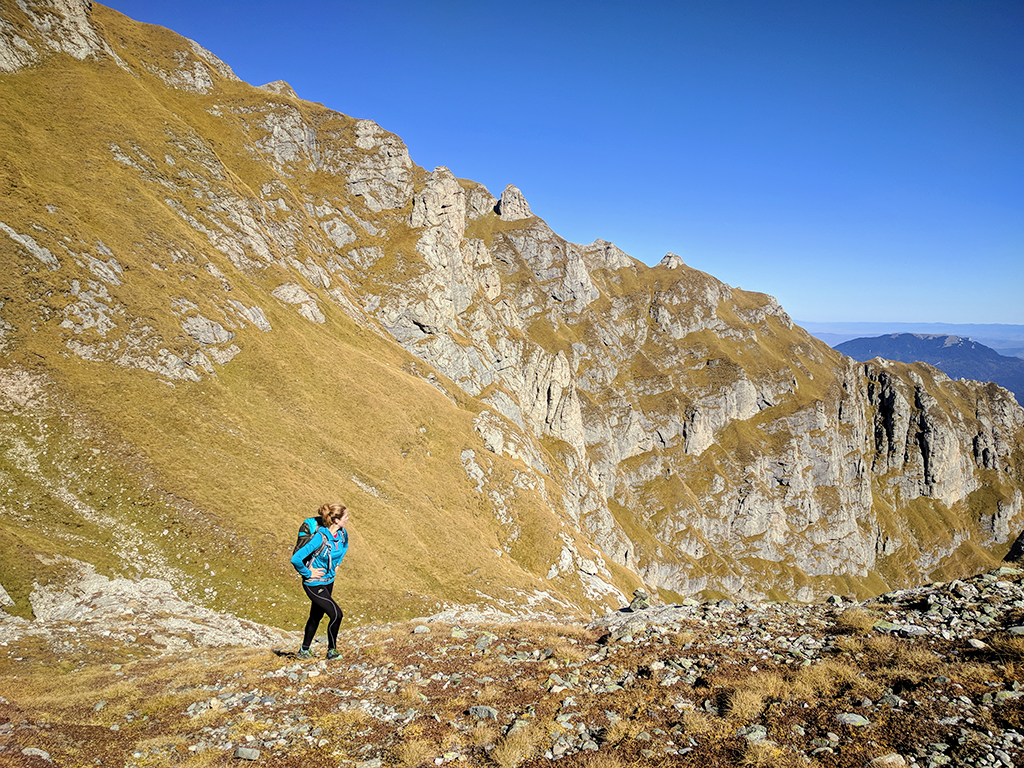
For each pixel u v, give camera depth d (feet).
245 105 526.57
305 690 40.98
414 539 273.75
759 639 43.88
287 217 440.04
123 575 149.18
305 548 45.73
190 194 331.16
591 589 387.55
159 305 239.91
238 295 299.17
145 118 337.52
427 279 534.37
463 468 377.50
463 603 252.42
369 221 571.69
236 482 203.31
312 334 345.92
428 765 28.50
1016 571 49.88
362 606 203.31
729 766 25.55
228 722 35.47
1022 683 29.17
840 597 55.36
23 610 120.47
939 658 34.06
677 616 54.08
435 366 519.60
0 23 290.15
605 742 29.35
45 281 199.31
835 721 28.53
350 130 614.34
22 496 152.05
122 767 29.12
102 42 358.84
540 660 45.57
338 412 310.24
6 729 30.96
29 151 248.73
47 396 175.83
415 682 41.70
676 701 33.32
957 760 24.00
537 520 393.29
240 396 256.73
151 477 178.70
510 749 28.43
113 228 252.42
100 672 59.98
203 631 118.42
